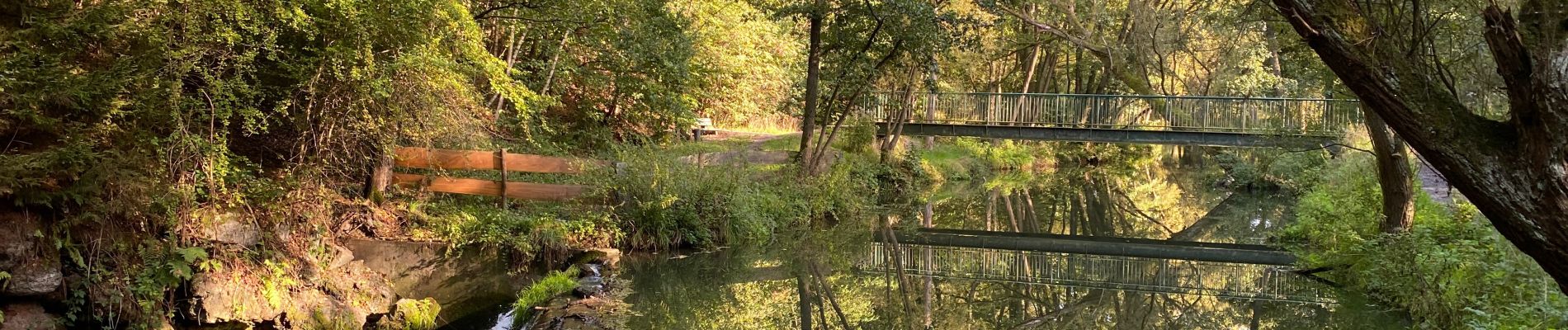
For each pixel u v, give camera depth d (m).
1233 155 25.45
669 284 9.18
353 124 7.41
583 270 8.74
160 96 5.82
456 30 7.52
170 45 5.80
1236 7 9.32
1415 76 3.30
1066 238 14.87
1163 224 17.17
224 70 6.41
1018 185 23.97
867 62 14.77
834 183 15.03
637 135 15.71
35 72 5.08
